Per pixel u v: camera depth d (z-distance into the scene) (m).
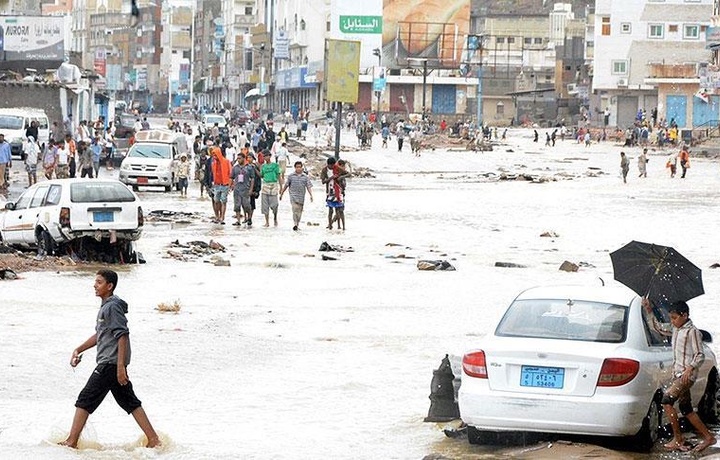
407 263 49.72
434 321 35.09
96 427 21.97
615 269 22.56
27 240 48.12
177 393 25.12
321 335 32.47
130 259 47.81
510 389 19.56
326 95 109.81
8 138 104.50
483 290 41.94
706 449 20.36
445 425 22.33
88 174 84.44
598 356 19.25
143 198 81.06
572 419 19.17
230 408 23.81
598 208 78.94
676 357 20.38
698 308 37.91
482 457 19.88
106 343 19.86
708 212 76.19
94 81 169.00
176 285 41.88
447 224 67.38
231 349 30.05
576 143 190.38
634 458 19.67
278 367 28.03
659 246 22.23
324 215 71.94
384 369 27.95
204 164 80.38
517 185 102.00
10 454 19.44
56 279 42.00
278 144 91.88
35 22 132.25
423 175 116.56
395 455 20.27
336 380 26.62
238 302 38.25
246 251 52.56
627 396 19.22
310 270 46.84
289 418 23.02
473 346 20.38
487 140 175.12
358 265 48.78
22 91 122.50
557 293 21.48
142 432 21.58
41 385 25.14
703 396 22.67
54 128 109.81
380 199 85.38
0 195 72.50
